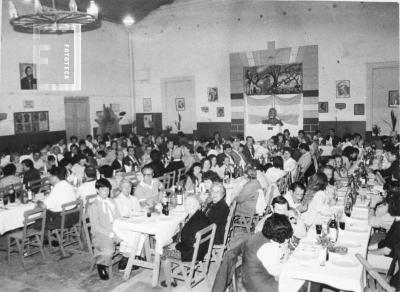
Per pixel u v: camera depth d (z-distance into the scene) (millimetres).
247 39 13531
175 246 4836
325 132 12656
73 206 5930
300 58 12758
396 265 3758
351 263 3348
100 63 14383
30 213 5285
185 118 15055
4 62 10969
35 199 6266
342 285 3059
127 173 7758
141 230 4691
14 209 5660
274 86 13250
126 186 5469
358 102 12125
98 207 5004
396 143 10648
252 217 6117
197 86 14656
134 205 5551
